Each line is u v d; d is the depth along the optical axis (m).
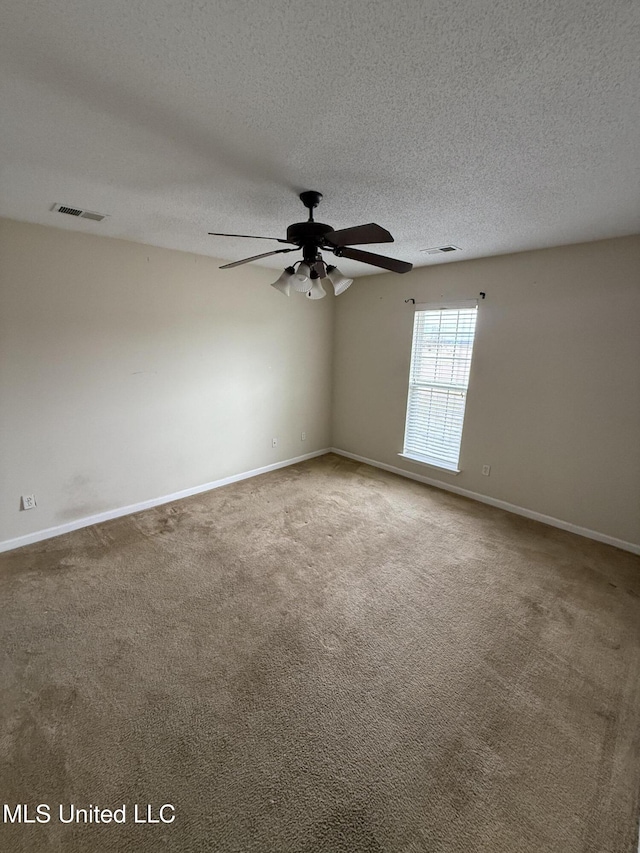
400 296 4.36
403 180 1.95
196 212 2.48
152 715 1.70
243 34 1.04
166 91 1.29
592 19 0.97
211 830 1.31
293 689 1.84
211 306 3.86
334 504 3.85
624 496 3.05
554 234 2.82
